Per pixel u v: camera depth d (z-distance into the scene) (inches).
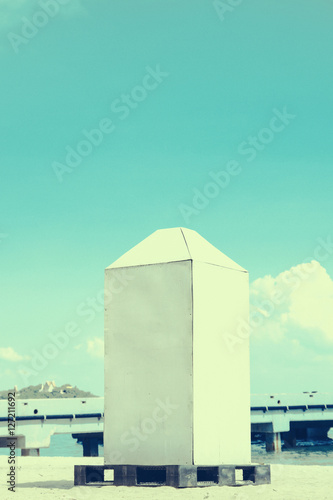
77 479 667.4
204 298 652.1
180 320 642.2
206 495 584.4
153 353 653.9
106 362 679.7
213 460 642.2
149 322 660.1
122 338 673.6
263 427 2780.5
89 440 2532.0
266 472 688.4
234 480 650.8
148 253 680.4
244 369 689.6
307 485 686.5
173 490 605.0
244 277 703.7
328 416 2883.9
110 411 671.1
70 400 2246.6
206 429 637.9
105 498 581.6
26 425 2161.7
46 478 844.6
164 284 657.0
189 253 653.3
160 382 646.5
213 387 650.8
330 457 2208.4
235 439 670.5
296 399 2807.6
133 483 637.9
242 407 682.8
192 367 629.9
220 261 682.2
